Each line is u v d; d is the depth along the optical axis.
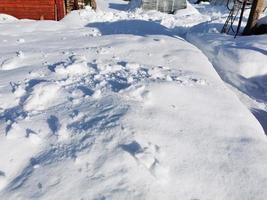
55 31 9.49
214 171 2.86
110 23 12.92
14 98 4.01
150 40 7.49
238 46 7.50
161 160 2.88
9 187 2.62
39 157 2.94
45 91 4.08
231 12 11.17
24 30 9.53
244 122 3.85
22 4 13.66
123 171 2.71
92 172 2.71
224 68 7.04
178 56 6.27
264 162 3.05
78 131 3.25
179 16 17.53
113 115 3.48
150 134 3.21
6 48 6.61
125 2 23.33
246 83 6.41
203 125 3.59
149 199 2.47
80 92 4.15
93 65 5.29
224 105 4.21
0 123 3.42
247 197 2.61
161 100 3.97
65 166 2.79
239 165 2.97
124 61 5.67
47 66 5.24
